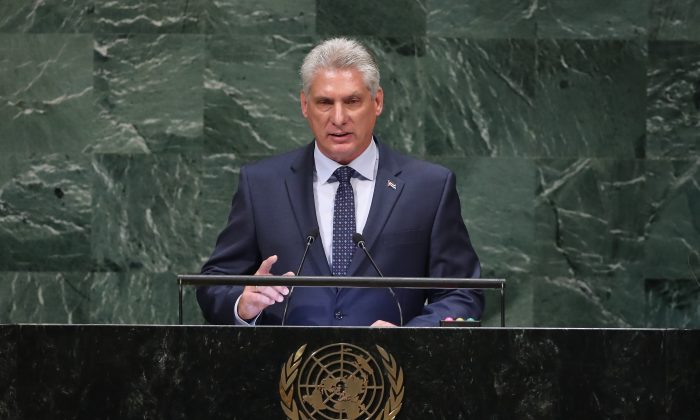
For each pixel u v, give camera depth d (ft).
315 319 45.52
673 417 33.30
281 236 47.44
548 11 75.87
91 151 74.79
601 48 75.82
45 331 34.06
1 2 74.64
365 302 45.93
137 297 74.64
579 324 75.10
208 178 74.95
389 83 75.41
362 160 48.24
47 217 74.64
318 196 48.19
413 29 75.51
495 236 75.36
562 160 75.61
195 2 75.15
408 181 48.39
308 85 47.16
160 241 74.84
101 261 74.64
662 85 75.66
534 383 33.60
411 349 33.86
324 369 33.81
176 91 75.00
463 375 33.73
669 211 75.31
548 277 75.25
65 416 33.83
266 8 75.20
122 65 74.90
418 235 47.55
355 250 46.65
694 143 75.36
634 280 75.10
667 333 33.42
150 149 74.90
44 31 74.74
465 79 75.56
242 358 33.88
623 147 75.61
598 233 75.36
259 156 75.05
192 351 33.91
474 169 75.51
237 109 75.10
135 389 33.83
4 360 33.99
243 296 42.29
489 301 75.10
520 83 75.61
